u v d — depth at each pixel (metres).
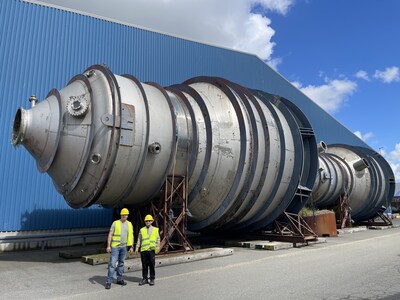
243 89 13.20
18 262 10.39
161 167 10.24
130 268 8.62
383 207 24.03
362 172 22.41
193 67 21.02
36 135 9.23
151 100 10.49
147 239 7.33
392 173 25.42
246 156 11.68
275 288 6.83
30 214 13.87
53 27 15.53
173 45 20.12
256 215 13.27
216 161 11.31
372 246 13.22
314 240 14.03
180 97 11.78
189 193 11.37
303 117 15.80
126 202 10.58
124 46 17.81
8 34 14.29
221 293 6.48
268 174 12.39
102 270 8.87
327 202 20.59
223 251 10.84
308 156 15.44
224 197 11.69
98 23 17.00
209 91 12.57
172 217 10.45
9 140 13.73
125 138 9.33
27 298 6.37
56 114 9.41
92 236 15.04
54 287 7.15
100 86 9.73
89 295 6.51
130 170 9.64
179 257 9.62
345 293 6.45
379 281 7.40
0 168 13.42
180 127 10.99
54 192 14.55
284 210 13.41
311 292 6.53
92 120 9.26
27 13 14.90
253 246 12.57
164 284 7.27
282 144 13.01
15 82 14.19
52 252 12.77
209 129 11.37
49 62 15.18
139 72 18.22
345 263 9.54
